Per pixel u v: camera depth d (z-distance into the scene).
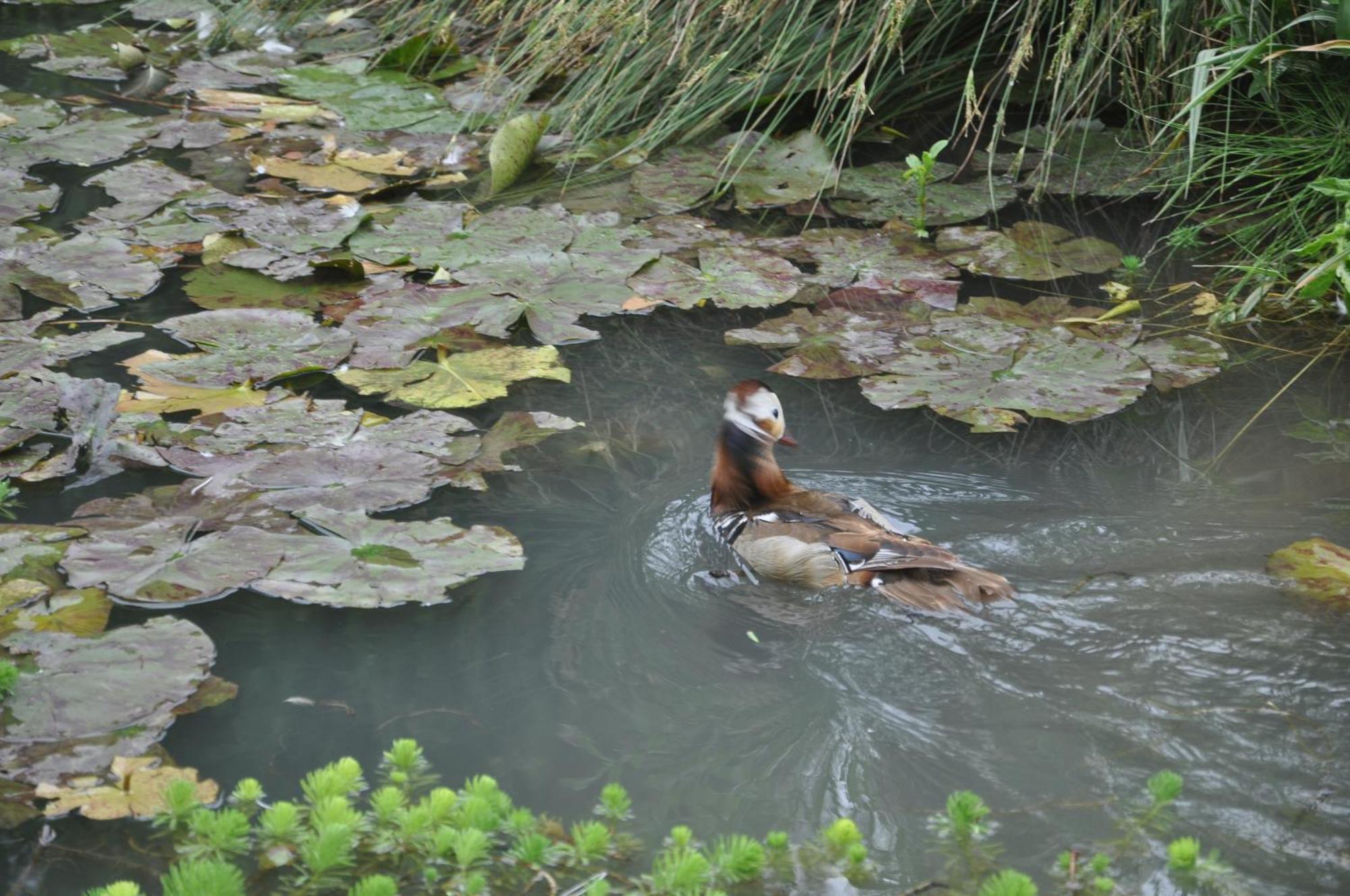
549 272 10.58
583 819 5.55
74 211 11.41
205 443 8.10
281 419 8.41
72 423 8.32
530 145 12.46
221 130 13.27
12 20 16.42
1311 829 5.31
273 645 6.69
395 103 14.12
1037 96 13.93
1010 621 6.70
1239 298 10.59
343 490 7.68
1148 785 5.57
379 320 9.75
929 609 6.83
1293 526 7.64
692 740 6.04
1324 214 10.94
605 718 6.19
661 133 12.91
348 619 6.91
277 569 6.89
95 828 5.40
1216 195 12.23
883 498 8.06
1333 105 11.72
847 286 10.61
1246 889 5.02
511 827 5.34
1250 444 8.70
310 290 10.20
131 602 6.63
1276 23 11.52
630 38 12.90
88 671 6.12
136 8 16.72
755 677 6.48
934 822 5.45
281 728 6.10
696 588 7.30
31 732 5.76
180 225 11.17
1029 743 5.88
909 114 13.95
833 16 13.16
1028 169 12.92
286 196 11.87
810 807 5.60
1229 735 5.85
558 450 8.60
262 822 5.37
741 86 12.84
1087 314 10.25
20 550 6.98
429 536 7.29
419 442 8.25
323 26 16.36
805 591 7.25
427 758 5.91
